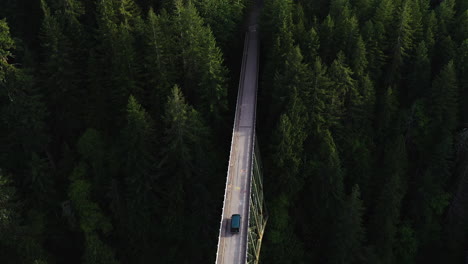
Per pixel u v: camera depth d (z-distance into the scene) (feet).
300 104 169.89
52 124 189.47
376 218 179.01
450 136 185.16
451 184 193.77
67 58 179.32
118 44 173.06
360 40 180.96
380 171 191.01
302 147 178.40
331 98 176.55
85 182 180.86
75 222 182.80
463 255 192.13
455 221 189.47
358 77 186.39
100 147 181.88
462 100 195.62
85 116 187.11
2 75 164.04
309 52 187.32
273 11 194.18
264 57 213.05
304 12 213.46
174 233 178.81
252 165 161.38
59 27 179.63
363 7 207.51
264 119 194.49
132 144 163.43
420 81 196.13
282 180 175.11
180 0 180.34
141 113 159.53
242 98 191.42
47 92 184.65
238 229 143.84
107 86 183.52
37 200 179.52
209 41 172.65
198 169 169.99
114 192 171.22
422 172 195.62
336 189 172.55
